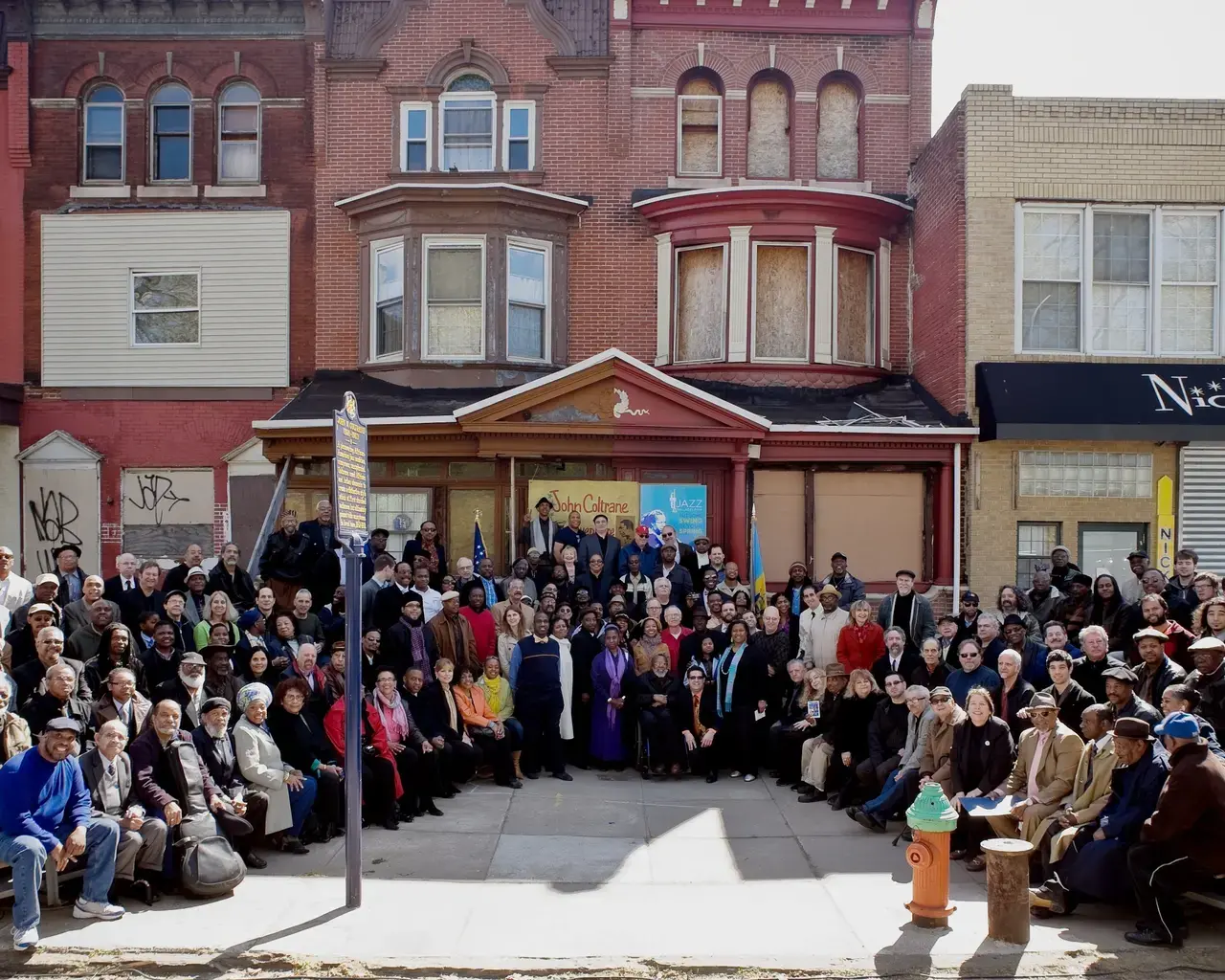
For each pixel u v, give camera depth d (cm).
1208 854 711
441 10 1820
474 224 1741
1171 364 1622
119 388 1806
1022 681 1013
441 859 902
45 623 928
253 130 1841
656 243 1806
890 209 1788
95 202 1819
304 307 1811
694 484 1631
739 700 1184
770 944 727
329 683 1017
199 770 848
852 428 1594
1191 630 1159
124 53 1820
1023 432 1553
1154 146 1628
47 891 780
